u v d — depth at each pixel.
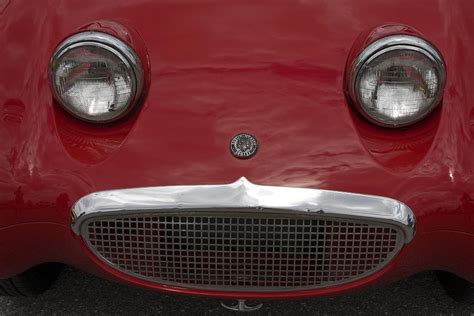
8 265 2.10
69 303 2.61
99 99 1.95
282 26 2.09
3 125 2.00
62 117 2.00
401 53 1.90
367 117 1.94
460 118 1.97
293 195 1.82
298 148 1.88
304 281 1.98
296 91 1.96
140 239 1.92
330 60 2.03
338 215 1.83
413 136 1.95
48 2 2.25
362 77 1.92
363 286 1.99
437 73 1.91
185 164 1.87
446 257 1.99
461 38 2.15
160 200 1.84
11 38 2.18
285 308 2.57
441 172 1.89
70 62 1.93
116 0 2.19
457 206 1.89
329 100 1.96
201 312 2.57
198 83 1.98
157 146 1.90
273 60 2.02
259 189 1.83
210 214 1.85
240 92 1.96
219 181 1.84
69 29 2.16
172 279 2.00
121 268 2.00
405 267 1.98
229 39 2.06
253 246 1.91
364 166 1.88
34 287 2.53
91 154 1.93
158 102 1.96
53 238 1.98
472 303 2.53
